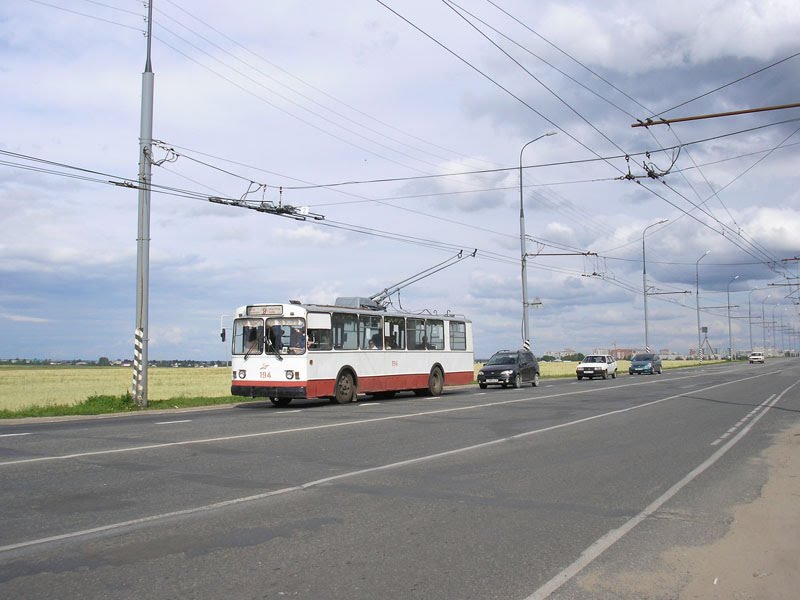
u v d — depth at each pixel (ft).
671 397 91.35
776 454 41.45
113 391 119.96
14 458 36.45
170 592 16.97
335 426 53.98
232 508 25.82
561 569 19.19
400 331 90.17
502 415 64.28
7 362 563.48
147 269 76.23
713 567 19.56
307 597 16.78
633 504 27.50
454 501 27.61
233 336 77.71
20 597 16.55
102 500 26.84
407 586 17.65
